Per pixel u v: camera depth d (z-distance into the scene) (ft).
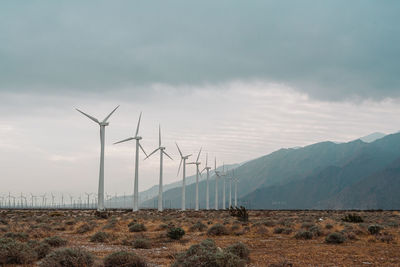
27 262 72.23
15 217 258.37
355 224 161.07
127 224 181.98
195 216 266.98
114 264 66.59
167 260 77.46
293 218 233.76
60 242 97.55
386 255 84.17
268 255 84.12
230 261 59.41
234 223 173.78
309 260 77.82
